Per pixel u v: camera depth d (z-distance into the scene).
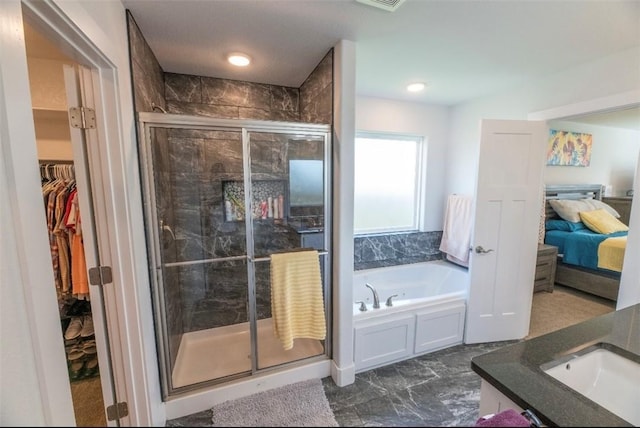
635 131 4.66
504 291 2.47
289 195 2.10
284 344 1.81
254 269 1.99
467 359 2.25
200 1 1.35
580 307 3.15
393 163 3.33
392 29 1.62
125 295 1.33
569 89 2.22
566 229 3.83
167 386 1.70
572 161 4.11
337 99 1.81
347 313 1.93
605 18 1.51
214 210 2.21
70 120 1.21
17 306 0.70
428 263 3.30
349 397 1.82
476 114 3.05
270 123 1.79
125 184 1.29
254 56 1.96
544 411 0.83
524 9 1.43
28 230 0.72
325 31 1.64
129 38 1.41
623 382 1.12
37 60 1.99
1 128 0.67
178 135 1.89
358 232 3.26
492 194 2.37
